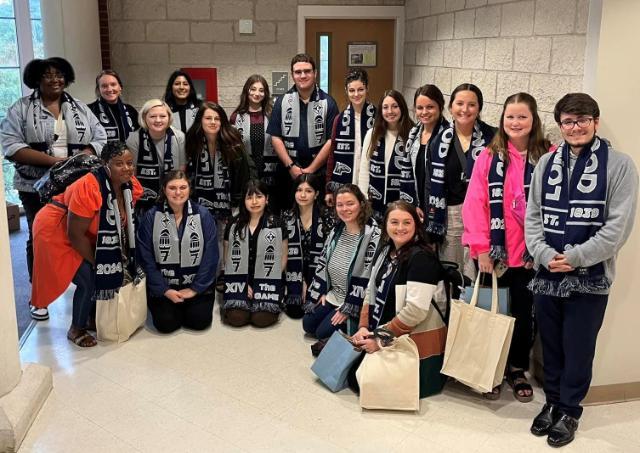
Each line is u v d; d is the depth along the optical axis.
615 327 2.88
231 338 3.63
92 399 2.93
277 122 4.22
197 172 4.10
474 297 2.84
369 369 2.84
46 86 3.88
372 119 3.91
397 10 5.64
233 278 3.80
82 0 5.19
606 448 2.58
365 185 3.83
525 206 2.80
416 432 2.69
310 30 5.72
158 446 2.57
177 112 4.41
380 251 3.07
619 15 2.65
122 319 3.51
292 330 3.76
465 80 4.25
